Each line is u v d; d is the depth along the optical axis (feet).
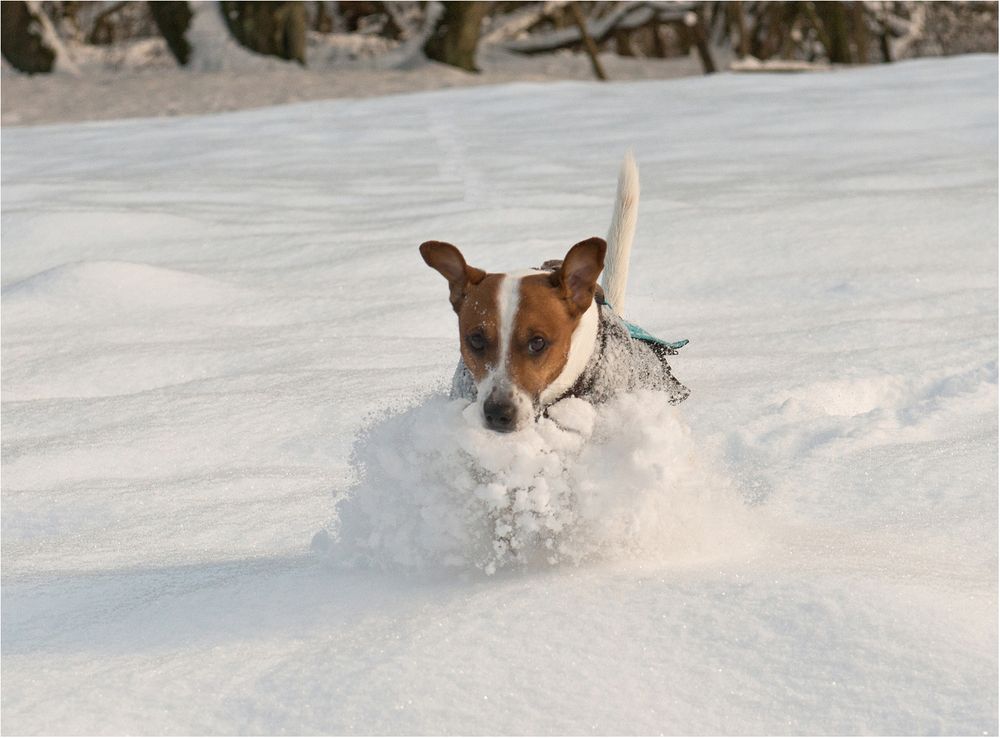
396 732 7.94
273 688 8.55
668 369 12.73
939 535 11.73
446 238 25.05
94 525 13.67
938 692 7.95
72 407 17.11
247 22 78.33
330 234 26.40
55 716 8.33
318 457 15.38
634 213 13.69
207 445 15.75
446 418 10.76
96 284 22.21
